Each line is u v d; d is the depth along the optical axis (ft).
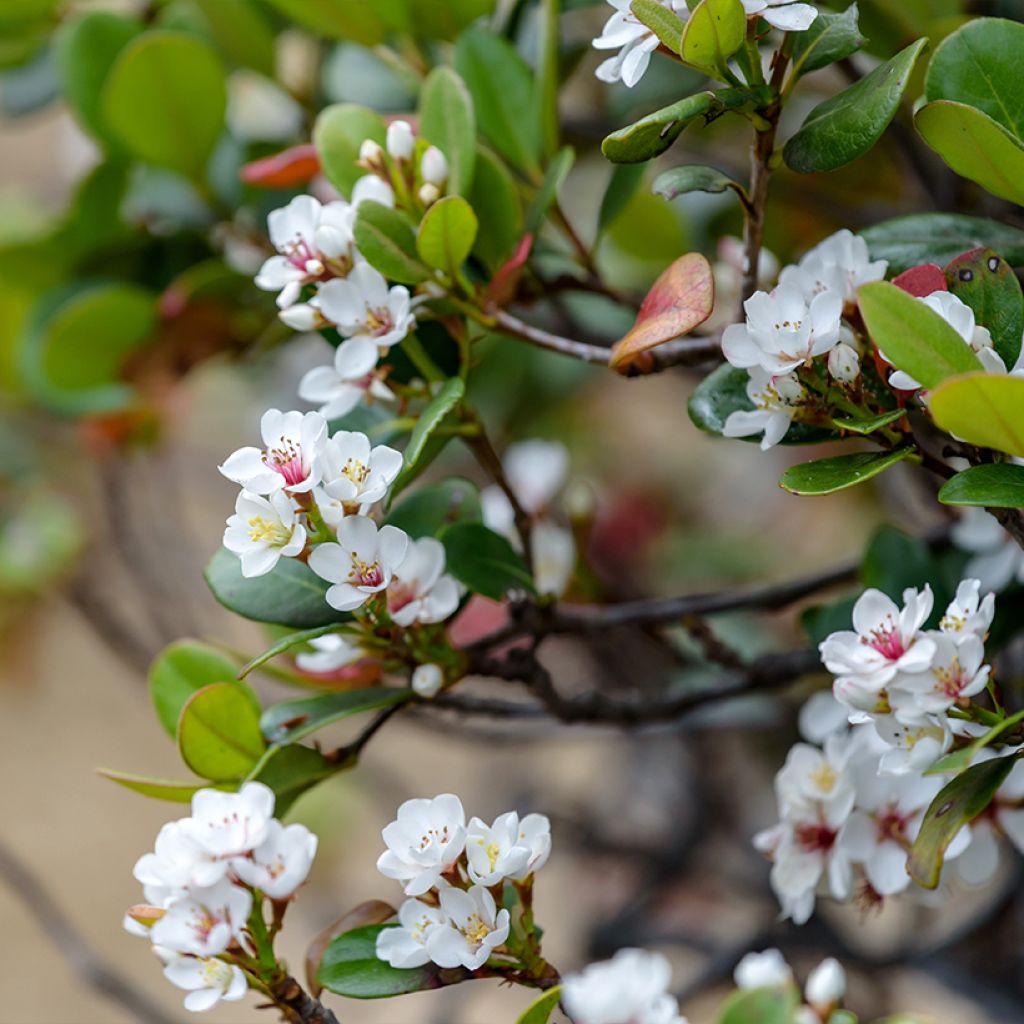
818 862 2.18
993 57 2.12
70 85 2.66
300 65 2.87
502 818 2.07
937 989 2.94
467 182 2.23
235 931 2.05
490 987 3.12
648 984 2.02
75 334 2.65
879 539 2.34
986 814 2.16
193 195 2.70
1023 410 1.98
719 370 2.15
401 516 2.25
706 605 2.41
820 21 2.11
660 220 2.71
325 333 2.27
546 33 2.35
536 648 2.30
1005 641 2.32
